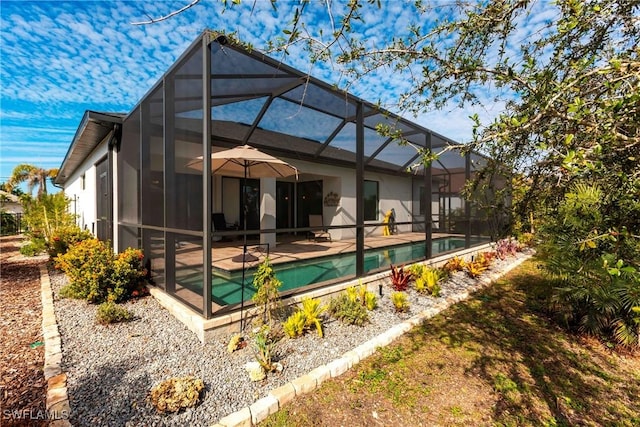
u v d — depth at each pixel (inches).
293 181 516.4
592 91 64.3
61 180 628.4
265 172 297.9
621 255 57.9
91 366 111.5
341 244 404.2
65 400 91.1
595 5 65.5
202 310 142.9
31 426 81.9
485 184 123.7
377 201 519.8
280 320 155.9
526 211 114.0
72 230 296.0
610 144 57.1
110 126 261.1
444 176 416.8
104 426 82.3
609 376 119.8
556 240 135.0
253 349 126.7
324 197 472.4
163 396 88.8
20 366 113.2
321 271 262.8
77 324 148.9
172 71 165.3
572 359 132.0
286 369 113.3
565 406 101.2
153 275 199.3
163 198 177.8
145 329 143.7
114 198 272.8
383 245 394.0
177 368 111.3
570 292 158.4
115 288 181.6
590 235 63.6
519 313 185.3
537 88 67.8
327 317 165.9
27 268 297.3
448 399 102.5
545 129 74.7
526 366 125.3
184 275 159.0
